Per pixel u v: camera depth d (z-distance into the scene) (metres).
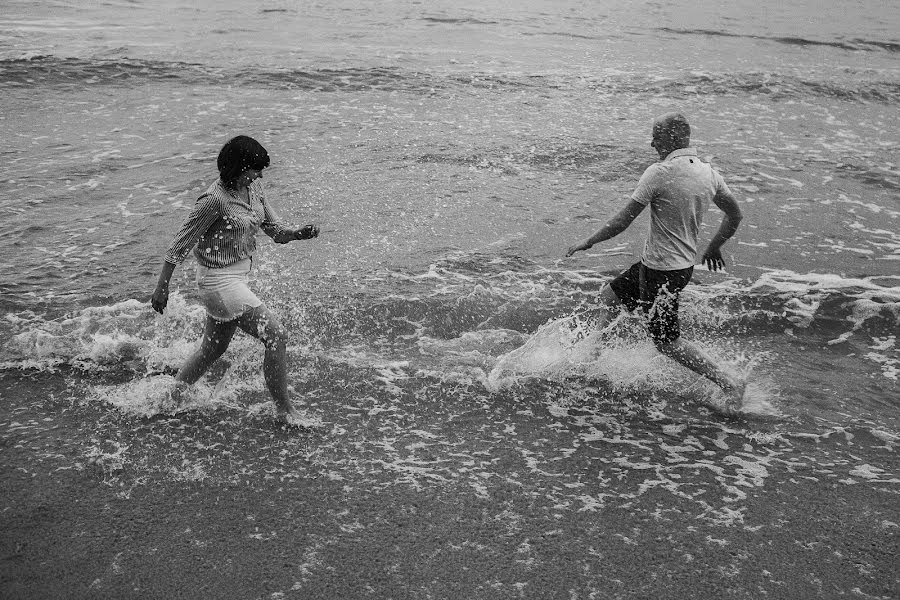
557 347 6.04
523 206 9.02
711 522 4.30
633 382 5.69
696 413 5.38
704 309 6.82
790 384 5.77
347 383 5.59
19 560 3.84
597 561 3.97
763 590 3.80
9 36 16.53
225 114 12.05
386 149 10.70
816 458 4.91
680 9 25.25
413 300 6.73
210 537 4.05
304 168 9.91
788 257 7.94
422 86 13.84
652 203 5.20
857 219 9.01
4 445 4.75
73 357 5.74
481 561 3.95
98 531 4.06
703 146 11.37
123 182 9.34
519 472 4.70
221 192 4.63
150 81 13.66
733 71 15.73
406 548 4.02
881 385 5.79
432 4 23.77
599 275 7.42
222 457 4.72
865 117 13.32
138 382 5.46
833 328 6.61
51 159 10.00
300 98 13.02
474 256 7.69
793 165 10.73
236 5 22.53
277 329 4.85
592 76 14.96
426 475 4.63
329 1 23.70
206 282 4.78
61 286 6.80
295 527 4.15
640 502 4.45
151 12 20.84
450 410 5.34
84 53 15.09
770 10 26.02
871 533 4.23
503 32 19.62
